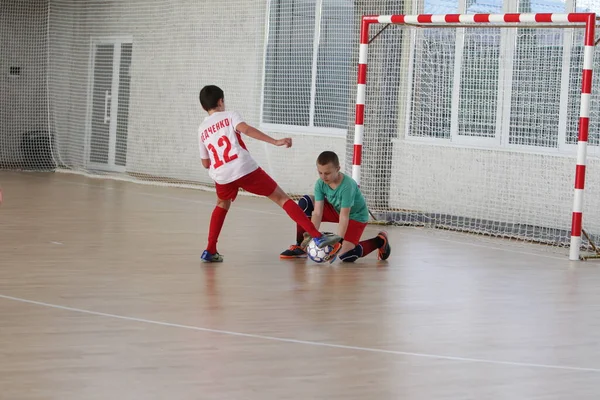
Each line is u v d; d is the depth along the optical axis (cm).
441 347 490
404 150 1182
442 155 1178
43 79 1814
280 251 812
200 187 1416
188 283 643
